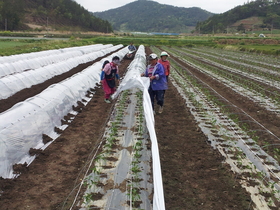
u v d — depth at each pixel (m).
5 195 4.68
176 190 4.88
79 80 11.52
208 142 6.87
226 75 17.05
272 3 130.75
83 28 109.94
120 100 10.38
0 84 11.03
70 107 9.17
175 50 39.59
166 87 8.63
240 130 7.66
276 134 7.43
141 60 17.89
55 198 4.64
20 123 6.28
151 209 4.39
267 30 106.94
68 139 7.07
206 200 4.61
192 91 12.55
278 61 24.64
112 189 4.86
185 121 8.48
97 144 6.74
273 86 13.86
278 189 4.90
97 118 8.75
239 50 37.91
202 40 60.81
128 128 7.72
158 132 7.55
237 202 4.54
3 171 5.20
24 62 17.58
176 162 5.88
